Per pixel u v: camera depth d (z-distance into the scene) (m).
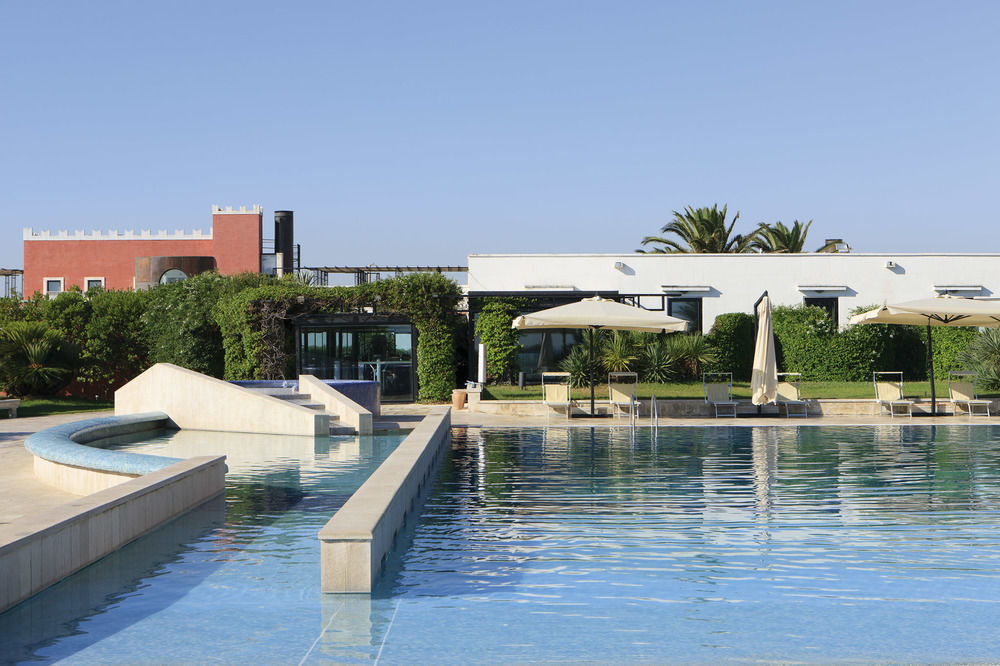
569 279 29.28
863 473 11.59
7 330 26.64
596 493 10.17
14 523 6.27
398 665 4.76
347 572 6.12
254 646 5.06
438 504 9.50
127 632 5.30
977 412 20.72
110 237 56.47
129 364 29.84
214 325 28.62
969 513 8.88
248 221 56.34
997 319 20.52
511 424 18.88
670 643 5.12
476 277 29.25
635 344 26.02
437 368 24.72
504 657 4.89
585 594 6.10
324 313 25.19
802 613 5.68
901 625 5.44
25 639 5.16
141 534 7.83
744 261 29.36
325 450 14.44
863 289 29.38
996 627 5.40
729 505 9.38
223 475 10.23
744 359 28.28
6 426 18.94
